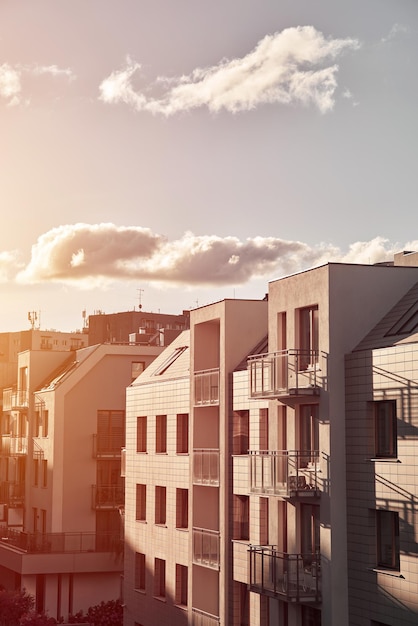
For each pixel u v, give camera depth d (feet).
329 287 97.76
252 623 113.39
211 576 129.49
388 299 99.30
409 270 100.07
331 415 96.22
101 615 175.94
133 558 156.15
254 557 105.40
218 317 126.41
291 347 104.22
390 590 88.12
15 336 350.23
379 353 91.61
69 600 185.98
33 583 186.80
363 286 98.84
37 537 187.83
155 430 150.00
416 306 94.99
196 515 130.82
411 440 86.48
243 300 125.08
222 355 124.57
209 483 126.11
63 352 225.97
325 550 95.55
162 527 144.15
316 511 100.17
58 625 172.96
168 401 144.46
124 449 164.45
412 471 86.12
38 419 218.18
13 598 175.83
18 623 173.68
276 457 104.01
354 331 97.91
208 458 127.44
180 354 155.12
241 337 124.47
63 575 186.50
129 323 339.16
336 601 94.12
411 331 90.99
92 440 202.59
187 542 134.31
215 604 128.98
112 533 189.26
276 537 106.32
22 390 227.81
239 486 118.62
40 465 211.20
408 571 85.97
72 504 200.34
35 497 213.46
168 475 143.02
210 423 132.57
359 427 94.02
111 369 204.95
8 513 229.04
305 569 100.07
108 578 188.24
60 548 187.42
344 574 94.53
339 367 97.09
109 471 202.90
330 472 95.55
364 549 92.12
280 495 99.76
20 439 229.04
